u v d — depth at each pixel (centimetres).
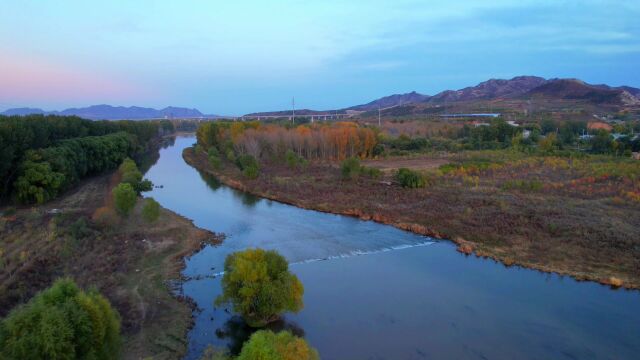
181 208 6919
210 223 6041
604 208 5969
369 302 3712
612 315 3491
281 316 3462
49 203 6444
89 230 4909
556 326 3338
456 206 6294
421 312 3547
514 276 4216
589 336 3206
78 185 8081
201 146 14688
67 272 3897
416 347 3064
